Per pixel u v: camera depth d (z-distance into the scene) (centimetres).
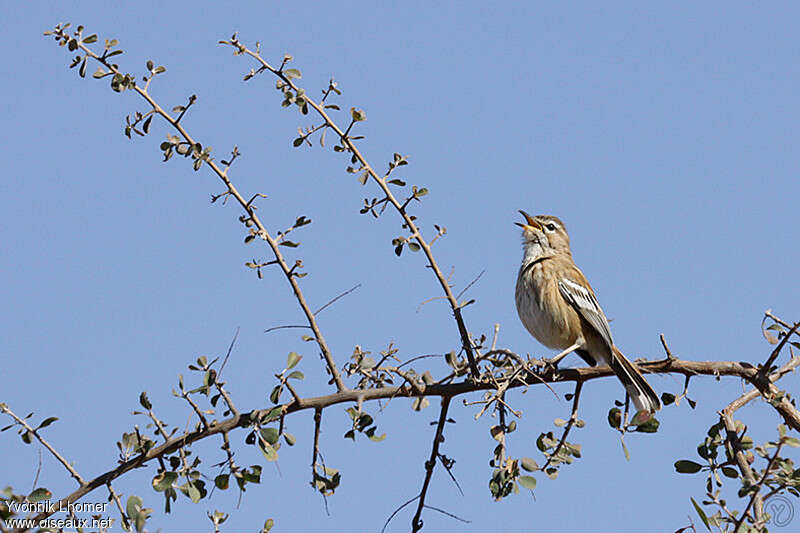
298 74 1210
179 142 1157
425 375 1088
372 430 1064
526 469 1048
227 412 1060
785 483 952
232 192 1140
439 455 1116
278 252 1123
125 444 1027
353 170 1215
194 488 1009
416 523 1100
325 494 1089
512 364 1153
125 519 1009
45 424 1001
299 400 1082
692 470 1031
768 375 1190
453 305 1182
